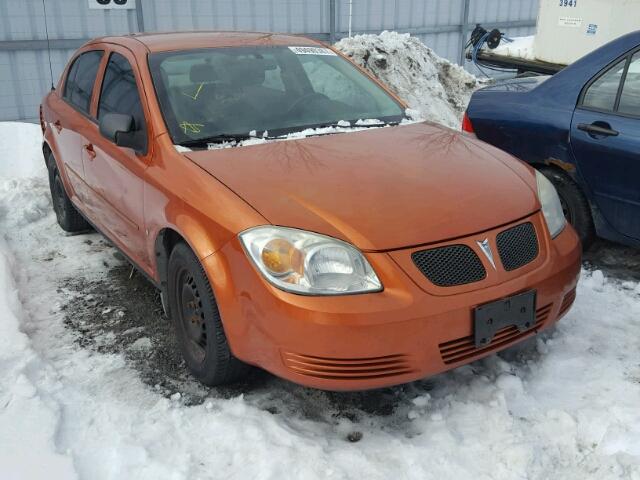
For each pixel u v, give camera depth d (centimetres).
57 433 250
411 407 272
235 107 333
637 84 364
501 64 930
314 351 231
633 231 371
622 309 347
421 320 232
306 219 245
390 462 237
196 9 1169
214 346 269
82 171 406
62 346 329
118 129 310
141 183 312
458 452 241
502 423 253
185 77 339
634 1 756
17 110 1080
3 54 1044
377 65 817
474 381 284
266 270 238
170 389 291
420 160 297
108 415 266
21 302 372
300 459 236
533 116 407
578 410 261
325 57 396
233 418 263
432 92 840
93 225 420
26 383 275
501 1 1600
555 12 837
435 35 1517
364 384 234
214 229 256
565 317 339
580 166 386
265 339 242
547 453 241
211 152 298
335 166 284
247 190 262
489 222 256
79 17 1082
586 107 385
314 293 231
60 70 1095
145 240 320
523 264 261
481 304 242
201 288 268
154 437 252
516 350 311
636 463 226
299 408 275
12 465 230
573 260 279
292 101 349
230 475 231
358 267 234
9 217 511
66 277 412
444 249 244
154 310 367
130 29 1130
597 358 301
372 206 252
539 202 282
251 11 1219
